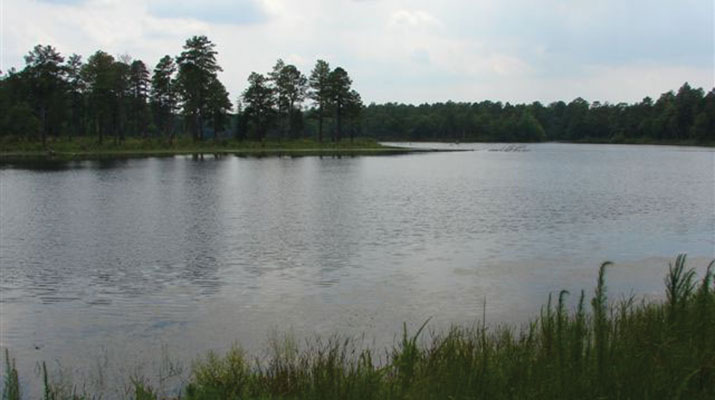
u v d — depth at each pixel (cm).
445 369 740
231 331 1327
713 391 621
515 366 702
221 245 2386
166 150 11831
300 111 15438
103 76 11688
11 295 1659
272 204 3781
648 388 604
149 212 3372
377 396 668
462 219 3119
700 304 757
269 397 752
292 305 1534
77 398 867
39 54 10950
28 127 11231
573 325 772
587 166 8556
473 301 1570
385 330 1325
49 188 4719
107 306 1542
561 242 2455
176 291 1691
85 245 2389
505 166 8456
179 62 13038
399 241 2477
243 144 13400
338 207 3638
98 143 11850
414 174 6669
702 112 19138
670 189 4953
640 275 1861
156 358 1159
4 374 1079
